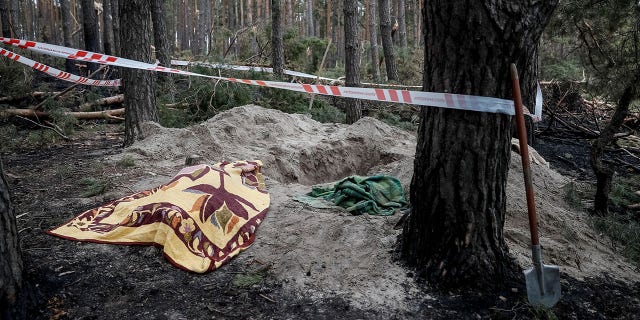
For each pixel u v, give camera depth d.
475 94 2.90
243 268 3.50
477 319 2.87
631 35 5.33
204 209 3.91
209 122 7.14
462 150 3.03
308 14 27.20
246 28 16.02
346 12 9.45
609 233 4.41
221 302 3.06
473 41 2.82
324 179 6.92
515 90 2.83
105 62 5.93
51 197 4.95
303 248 3.67
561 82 11.14
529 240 3.82
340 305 3.00
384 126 7.84
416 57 16.11
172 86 9.62
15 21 16.83
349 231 3.84
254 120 7.44
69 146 7.98
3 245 2.78
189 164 5.77
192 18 31.25
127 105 7.30
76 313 2.94
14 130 8.34
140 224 3.90
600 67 5.66
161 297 3.13
